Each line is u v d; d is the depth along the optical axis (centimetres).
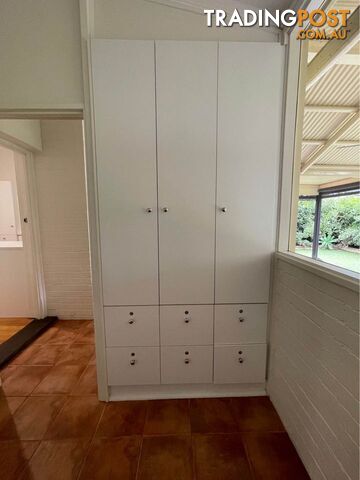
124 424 135
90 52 128
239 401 152
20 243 276
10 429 131
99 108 131
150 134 134
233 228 144
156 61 129
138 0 133
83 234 259
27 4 131
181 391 158
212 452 119
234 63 131
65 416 140
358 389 81
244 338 153
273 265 147
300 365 118
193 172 138
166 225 141
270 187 141
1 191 326
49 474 110
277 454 118
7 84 134
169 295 147
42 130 243
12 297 269
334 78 122
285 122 137
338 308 91
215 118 134
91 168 137
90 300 270
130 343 150
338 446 90
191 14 135
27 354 203
